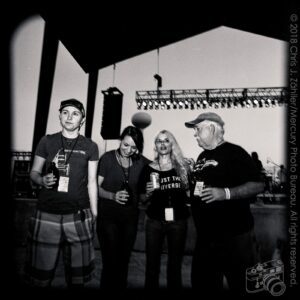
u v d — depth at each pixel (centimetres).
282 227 275
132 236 206
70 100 181
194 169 177
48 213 167
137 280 241
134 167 217
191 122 185
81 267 170
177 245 189
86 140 182
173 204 192
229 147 167
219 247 153
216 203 156
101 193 209
